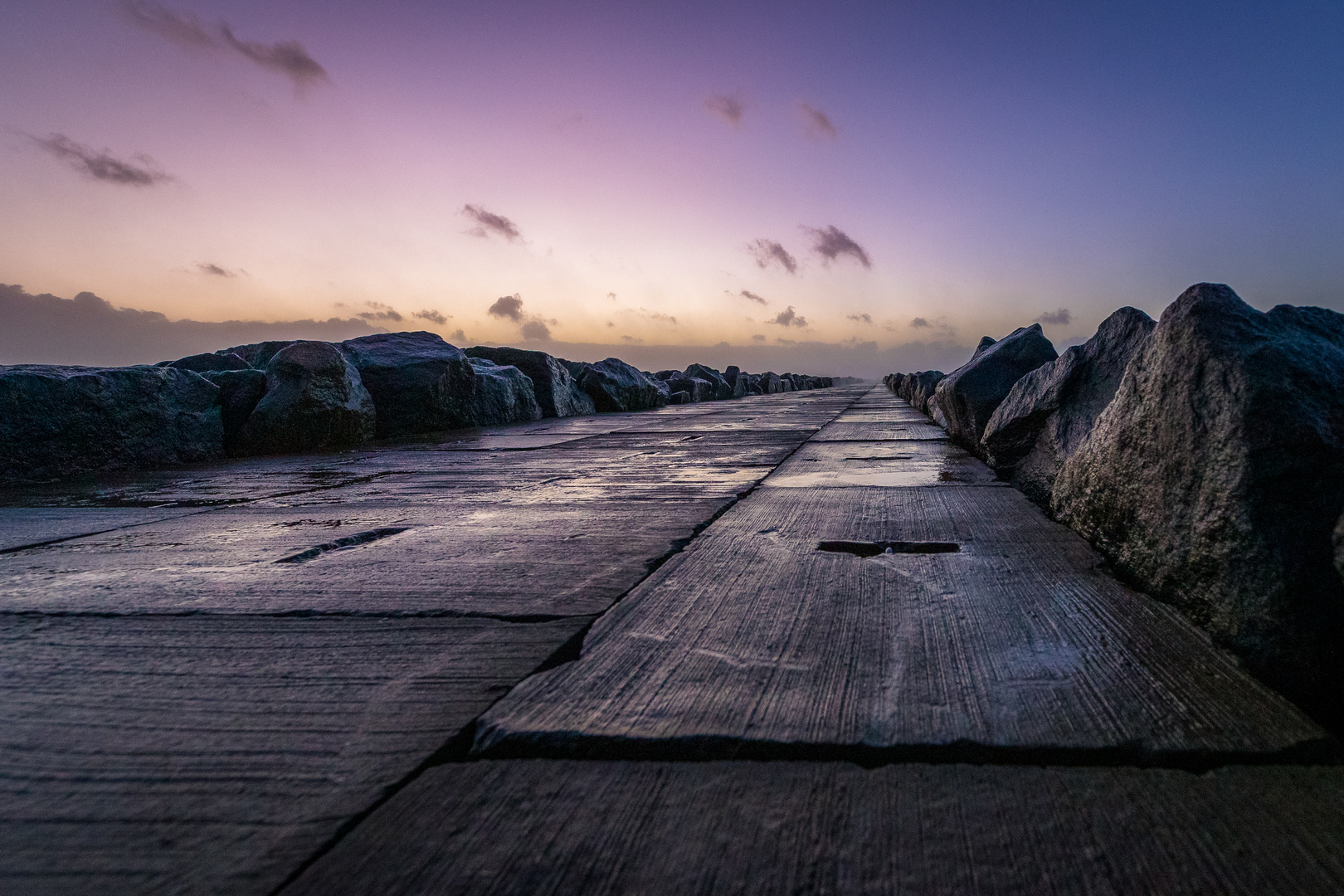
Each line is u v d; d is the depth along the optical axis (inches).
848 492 161.2
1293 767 49.8
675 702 60.1
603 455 264.2
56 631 80.7
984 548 108.3
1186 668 65.1
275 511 158.4
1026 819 44.9
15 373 215.3
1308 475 67.7
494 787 49.3
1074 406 148.8
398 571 103.3
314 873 41.2
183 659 72.2
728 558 106.7
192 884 40.4
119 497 183.3
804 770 50.4
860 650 70.5
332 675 67.4
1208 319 82.1
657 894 39.2
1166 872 40.3
